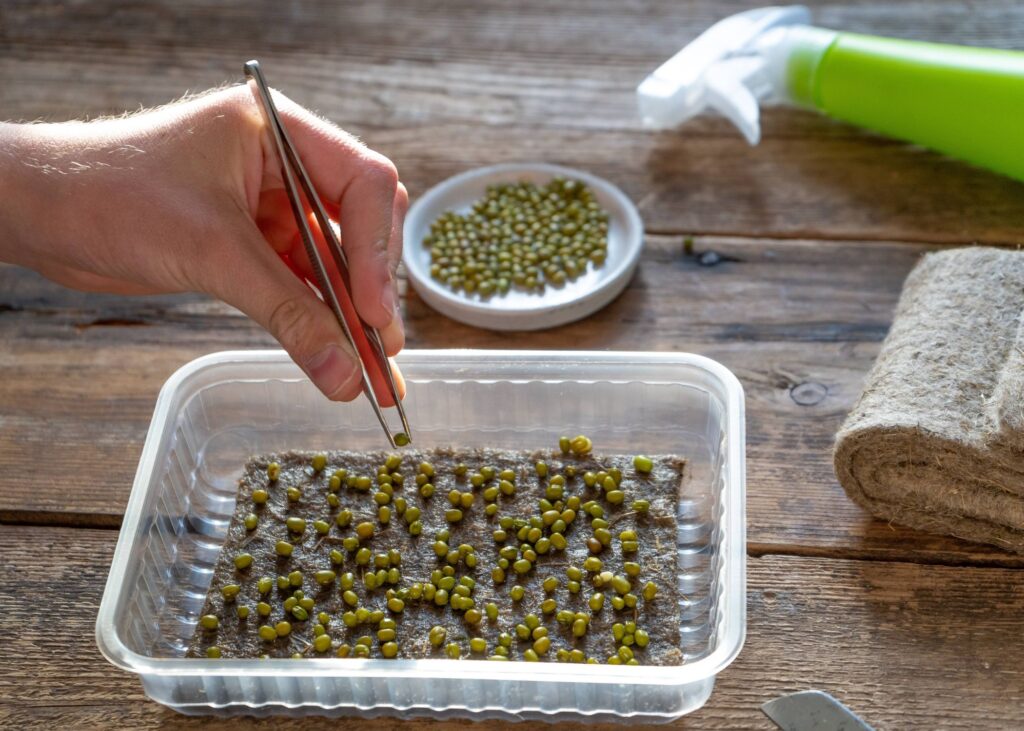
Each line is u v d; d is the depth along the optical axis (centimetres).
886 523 70
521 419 72
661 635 65
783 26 90
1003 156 82
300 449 73
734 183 86
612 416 72
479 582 67
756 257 82
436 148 89
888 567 68
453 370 72
